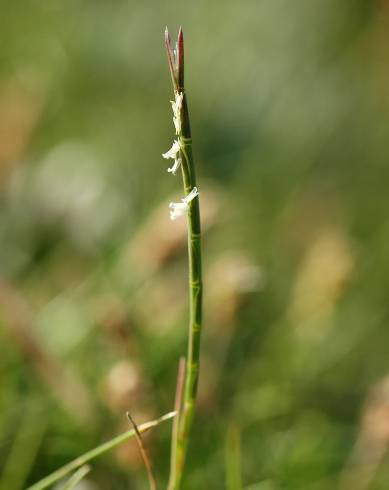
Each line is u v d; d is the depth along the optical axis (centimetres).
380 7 48
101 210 35
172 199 35
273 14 50
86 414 28
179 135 21
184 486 28
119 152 43
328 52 49
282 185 43
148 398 26
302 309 31
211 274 30
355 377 33
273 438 29
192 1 50
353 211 43
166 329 30
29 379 29
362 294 37
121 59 48
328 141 46
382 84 48
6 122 36
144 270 30
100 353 30
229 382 30
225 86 47
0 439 28
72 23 48
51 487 27
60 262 34
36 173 36
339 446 30
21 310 28
